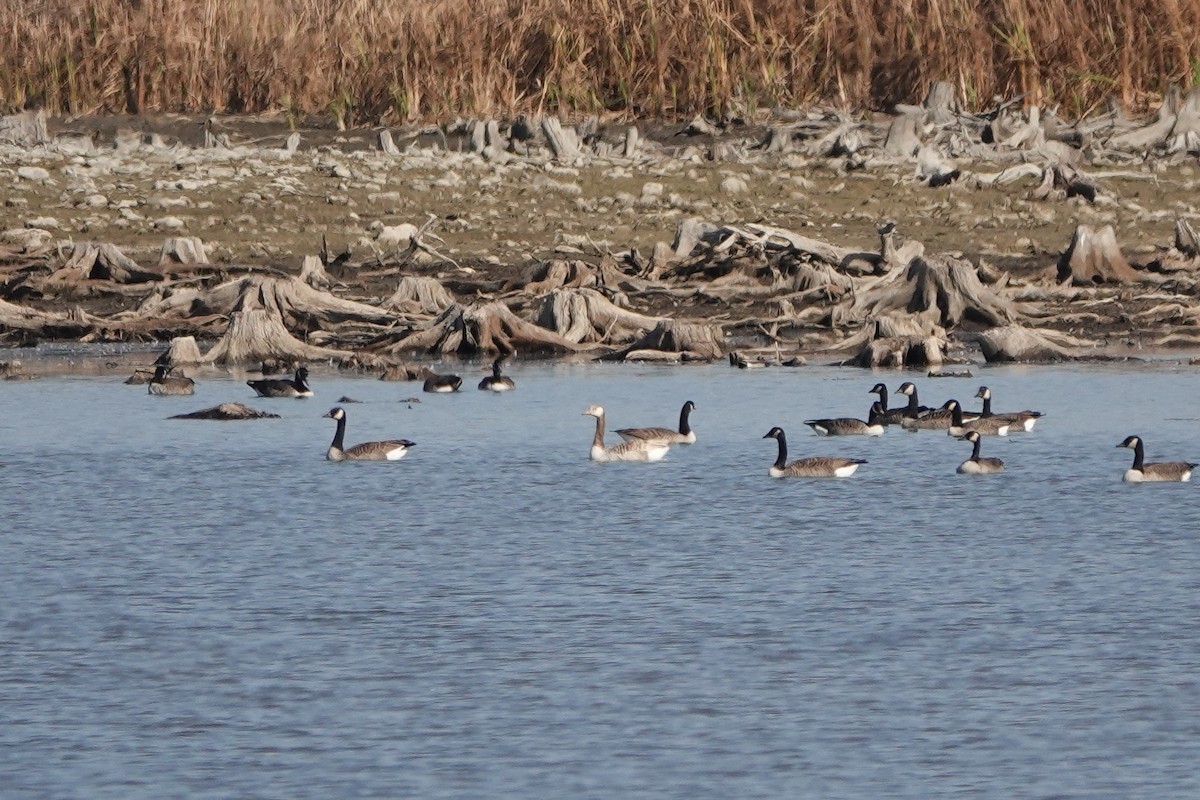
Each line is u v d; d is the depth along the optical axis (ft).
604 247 125.70
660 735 39.86
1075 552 58.08
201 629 48.75
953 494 68.59
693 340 107.34
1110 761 38.06
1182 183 141.49
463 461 75.97
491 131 153.07
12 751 39.11
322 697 42.68
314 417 87.71
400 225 129.59
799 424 85.15
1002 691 42.75
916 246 117.60
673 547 59.21
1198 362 102.89
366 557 57.88
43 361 105.81
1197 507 65.92
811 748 38.96
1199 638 47.24
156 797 36.45
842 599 51.65
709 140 155.74
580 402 91.50
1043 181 138.51
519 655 46.06
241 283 112.68
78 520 64.23
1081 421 85.56
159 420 86.63
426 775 37.52
